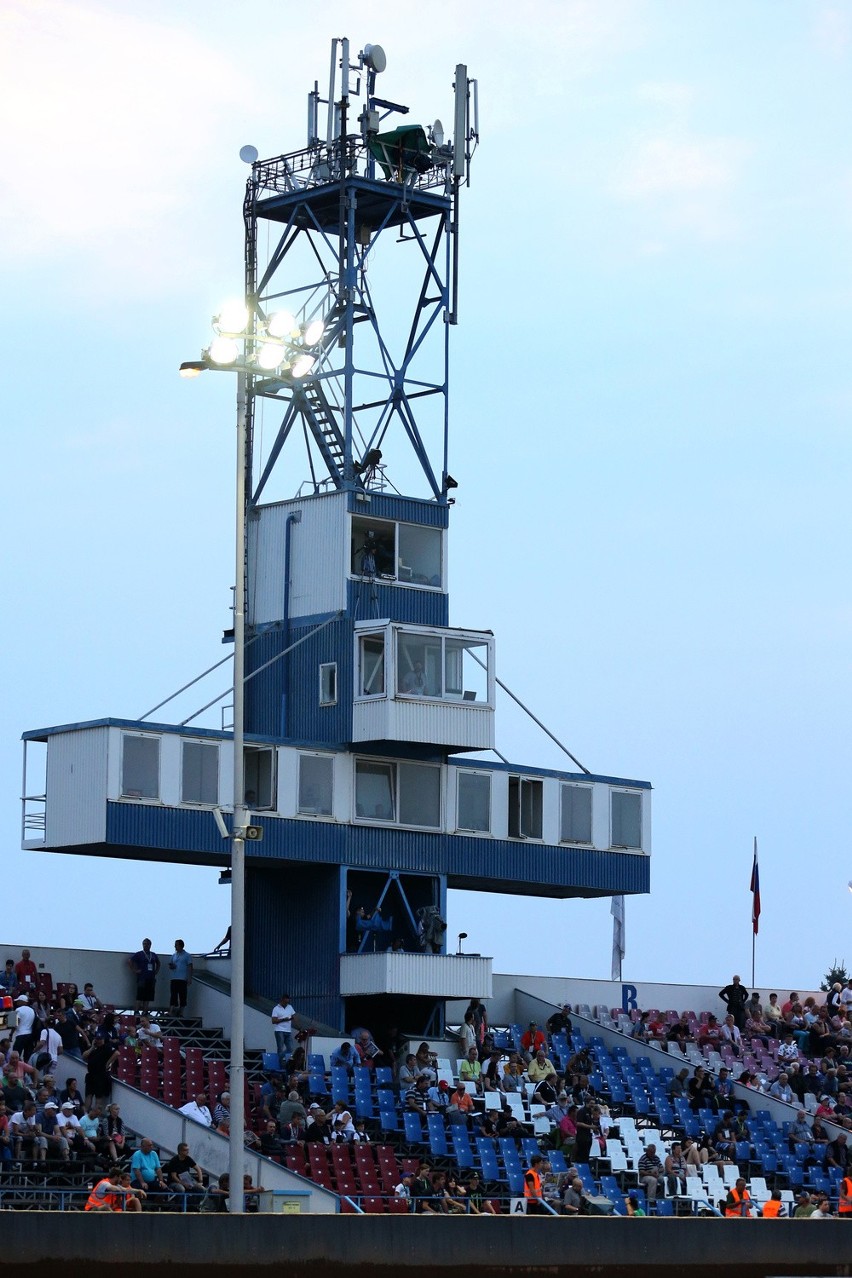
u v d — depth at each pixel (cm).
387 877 7225
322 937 7100
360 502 7288
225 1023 6962
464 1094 6619
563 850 7650
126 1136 5891
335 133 7594
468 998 7175
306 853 7019
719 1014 8381
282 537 7431
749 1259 5119
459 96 7712
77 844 6719
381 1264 4503
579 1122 6638
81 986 6931
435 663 7225
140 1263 4184
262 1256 4341
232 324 5047
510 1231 4725
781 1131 7388
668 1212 6391
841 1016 8481
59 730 6850
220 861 7081
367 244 7575
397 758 7294
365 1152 6131
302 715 7294
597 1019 7988
